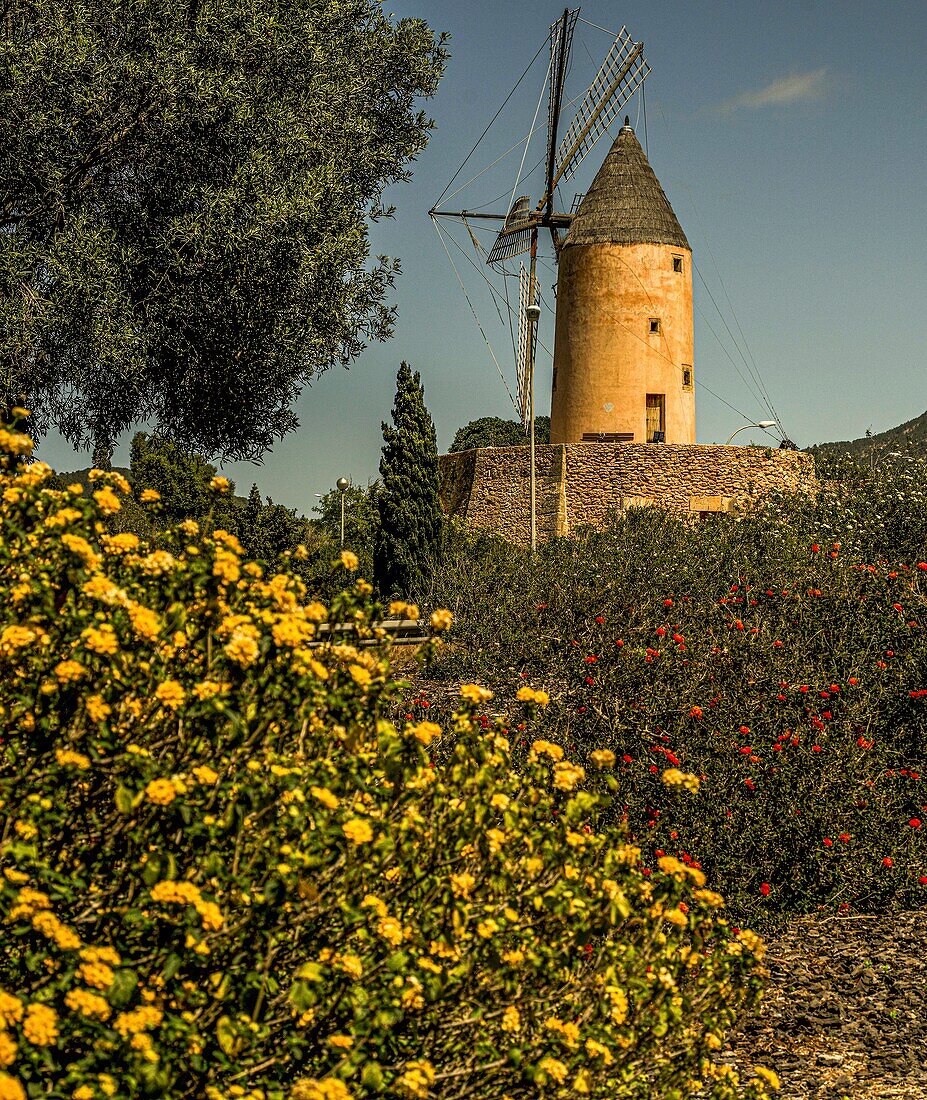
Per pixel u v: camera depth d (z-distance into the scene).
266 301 13.55
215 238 12.84
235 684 3.05
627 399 35.81
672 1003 3.56
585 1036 3.33
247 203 13.09
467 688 3.67
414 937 3.08
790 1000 6.42
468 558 21.56
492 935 3.16
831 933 7.50
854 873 8.06
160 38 13.07
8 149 12.73
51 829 2.85
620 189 36.56
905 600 12.45
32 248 12.59
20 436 3.38
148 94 13.00
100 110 12.77
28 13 13.30
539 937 3.38
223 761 3.00
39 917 2.51
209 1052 2.71
